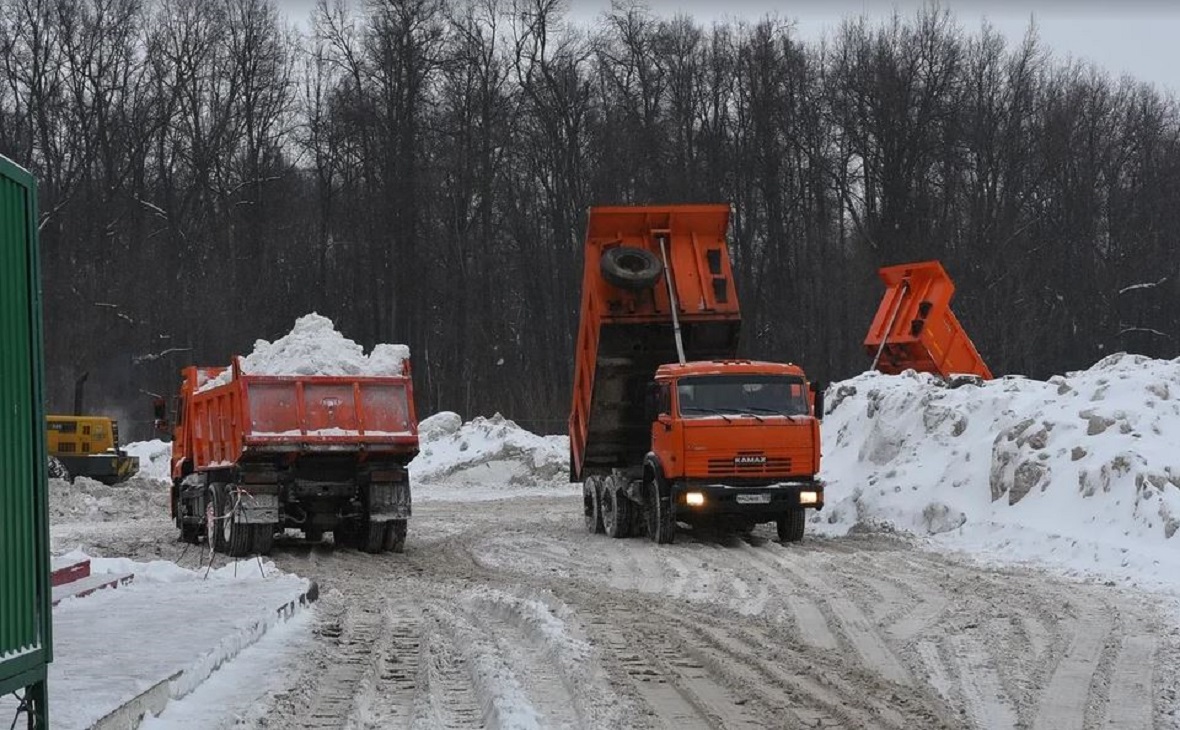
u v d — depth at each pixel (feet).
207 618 49.24
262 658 44.16
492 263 211.20
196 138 216.13
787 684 40.06
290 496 82.58
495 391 206.90
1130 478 73.82
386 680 41.01
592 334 94.22
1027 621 52.42
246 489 81.10
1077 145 221.66
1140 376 85.15
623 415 96.27
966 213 214.69
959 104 213.46
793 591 62.64
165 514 127.13
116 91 213.87
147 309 201.98
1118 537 70.64
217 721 34.35
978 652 46.09
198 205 216.74
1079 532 73.36
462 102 209.36
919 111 209.87
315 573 73.82
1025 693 39.45
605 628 50.83
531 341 215.10
